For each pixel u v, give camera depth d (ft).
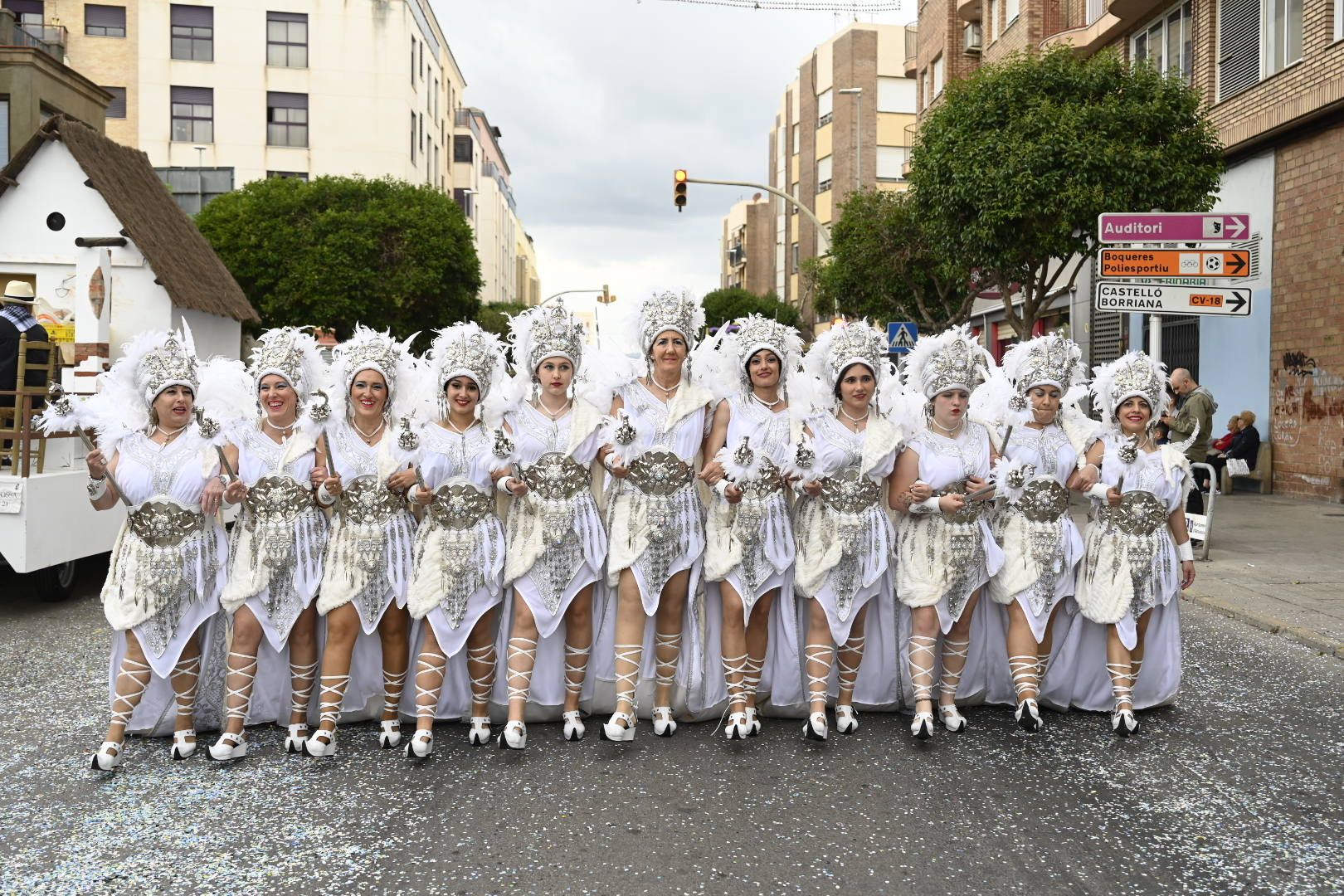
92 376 27.50
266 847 12.89
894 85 144.15
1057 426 18.21
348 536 16.29
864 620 17.43
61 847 12.92
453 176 187.21
